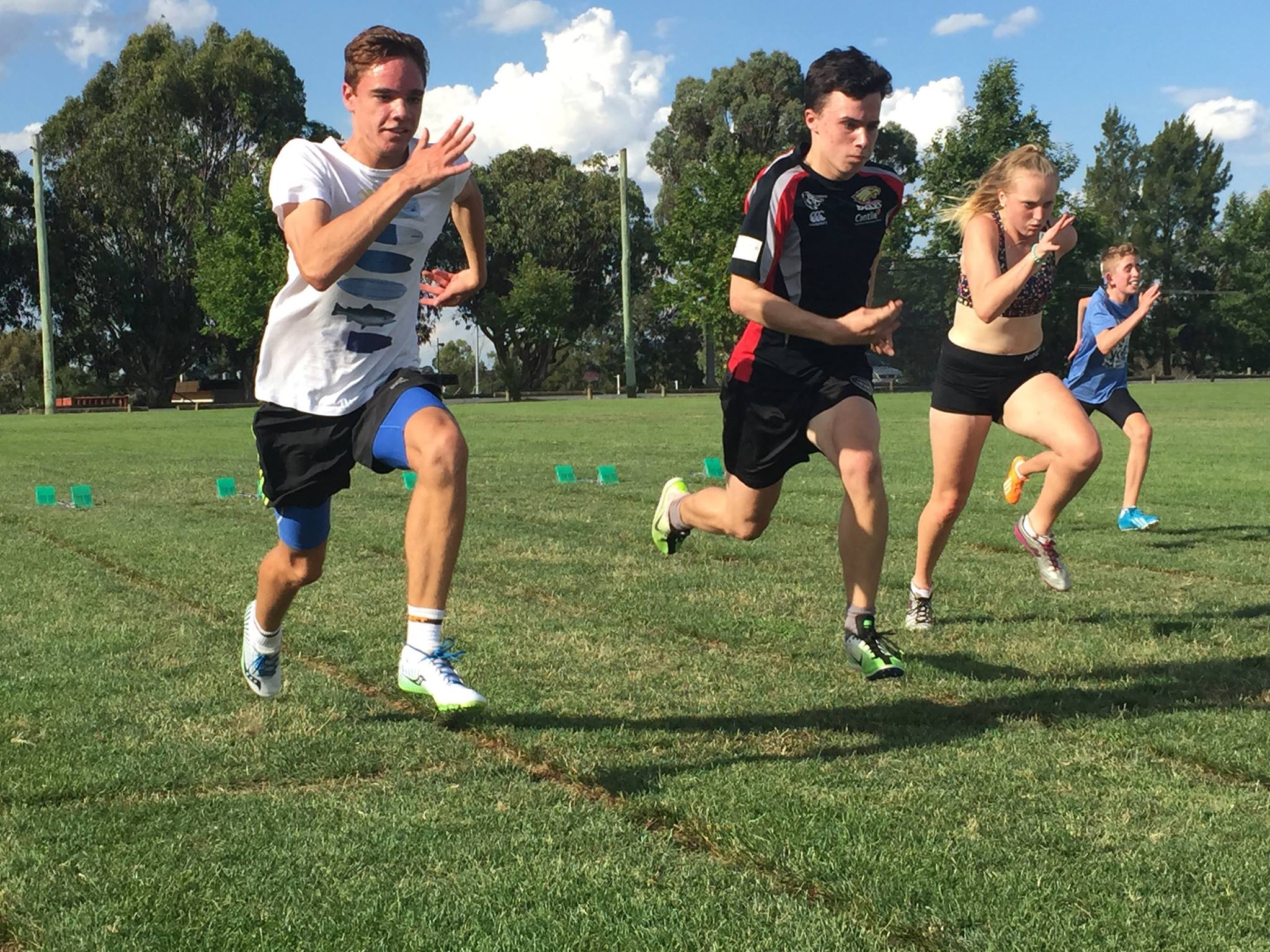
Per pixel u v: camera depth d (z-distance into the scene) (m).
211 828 2.96
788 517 8.91
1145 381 68.19
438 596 3.37
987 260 4.81
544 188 66.12
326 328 3.50
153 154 56.41
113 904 2.54
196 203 56.84
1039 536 5.50
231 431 24.52
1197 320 82.00
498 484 11.60
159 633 5.16
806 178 4.10
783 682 4.36
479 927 2.42
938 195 47.09
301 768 3.41
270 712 3.96
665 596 5.92
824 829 2.89
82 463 15.04
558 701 4.09
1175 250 88.44
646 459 14.70
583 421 25.56
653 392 68.50
